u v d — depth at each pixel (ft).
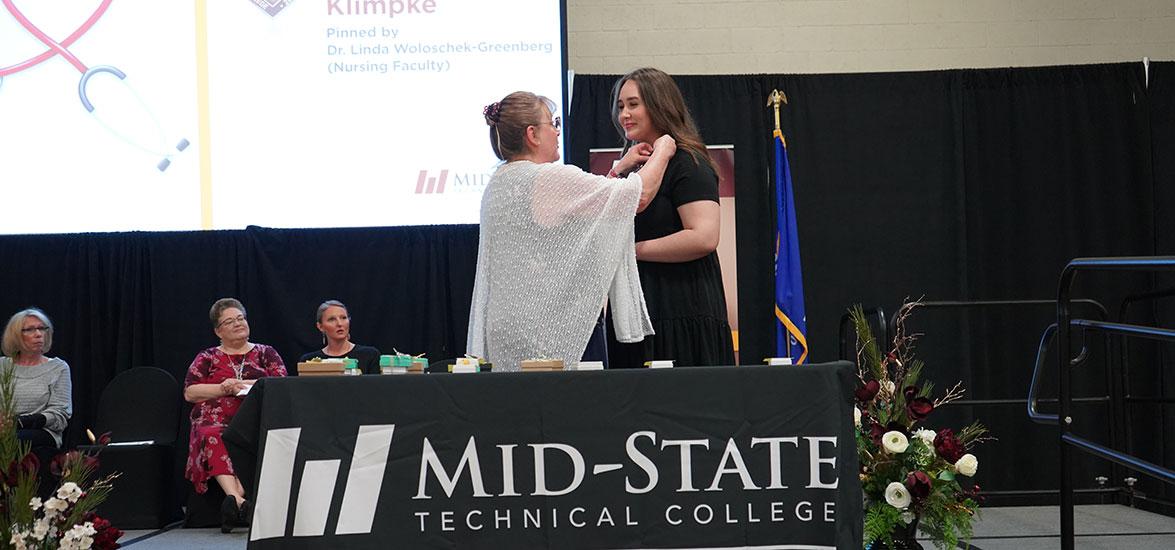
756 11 21.26
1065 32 21.33
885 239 20.31
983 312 20.34
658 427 7.01
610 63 21.15
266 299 19.39
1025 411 20.21
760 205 20.18
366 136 19.17
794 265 19.10
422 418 6.97
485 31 19.20
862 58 21.27
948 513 10.62
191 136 19.01
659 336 8.22
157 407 18.79
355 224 19.17
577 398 7.02
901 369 11.91
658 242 8.13
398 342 19.47
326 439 6.92
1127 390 17.60
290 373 19.48
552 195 7.93
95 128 18.98
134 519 18.15
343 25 19.11
